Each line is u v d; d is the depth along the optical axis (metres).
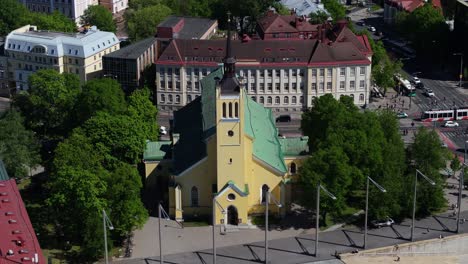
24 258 189.25
